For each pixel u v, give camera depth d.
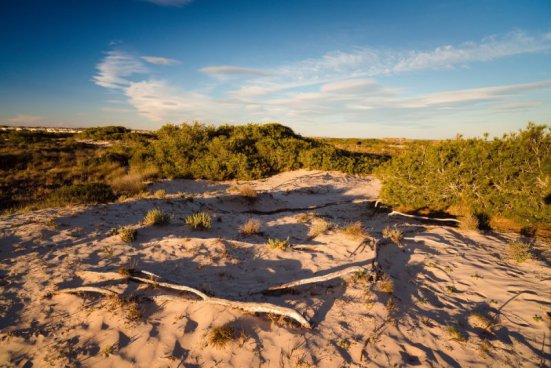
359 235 7.08
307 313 4.14
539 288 4.97
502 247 6.86
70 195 10.30
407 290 5.00
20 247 5.89
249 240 7.34
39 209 8.97
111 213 8.38
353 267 5.15
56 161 19.19
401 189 10.60
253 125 26.06
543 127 8.13
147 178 16.19
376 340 3.73
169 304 4.23
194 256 5.80
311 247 6.57
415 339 3.81
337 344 3.64
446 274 5.54
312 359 3.40
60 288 4.60
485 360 3.51
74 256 5.66
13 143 25.50
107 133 43.88
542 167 7.78
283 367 3.30
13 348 3.49
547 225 7.83
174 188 15.14
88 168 17.34
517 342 3.80
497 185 8.61
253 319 3.97
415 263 6.01
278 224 9.02
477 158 9.05
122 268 4.89
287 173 19.78
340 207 12.69
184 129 22.30
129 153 21.05
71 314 4.07
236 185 16.61
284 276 5.24
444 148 10.02
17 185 13.59
